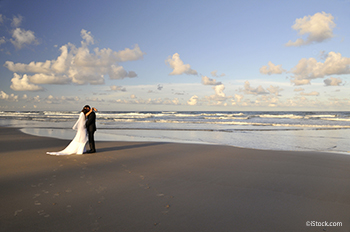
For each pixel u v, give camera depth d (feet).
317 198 13.70
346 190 15.14
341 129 69.92
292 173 19.33
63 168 20.24
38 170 19.43
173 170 20.02
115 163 22.53
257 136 51.52
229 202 12.93
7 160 23.38
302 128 73.61
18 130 61.00
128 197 13.47
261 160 24.49
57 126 76.07
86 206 12.06
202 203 12.73
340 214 11.58
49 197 13.29
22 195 13.55
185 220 10.66
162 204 12.50
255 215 11.34
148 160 24.13
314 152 29.40
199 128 74.08
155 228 9.86
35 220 10.39
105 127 76.38
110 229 9.70
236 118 146.20
